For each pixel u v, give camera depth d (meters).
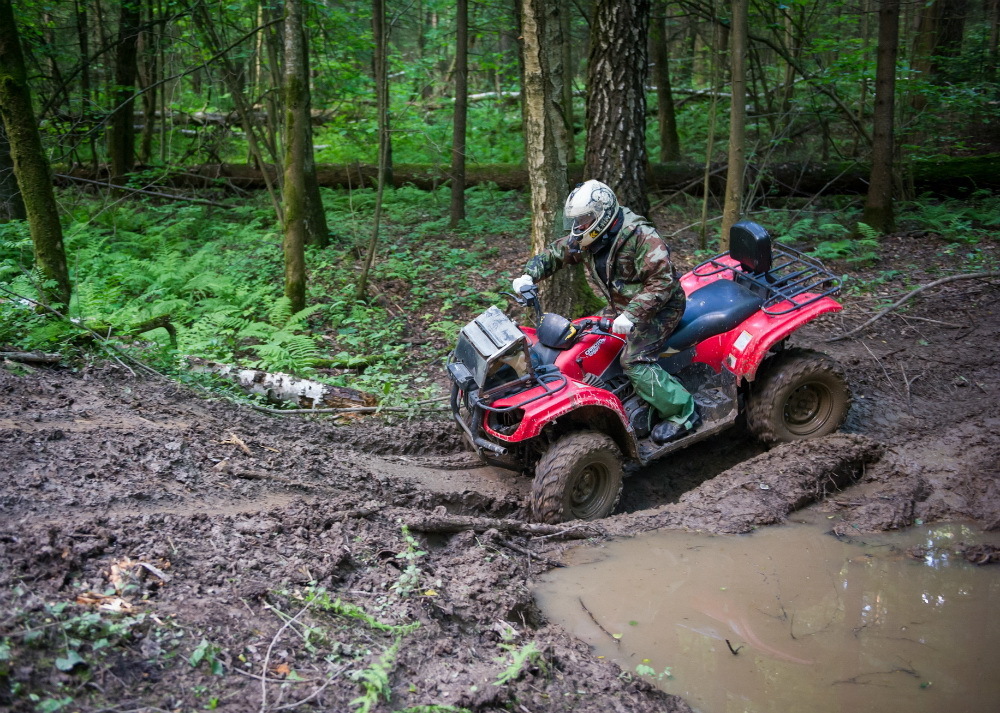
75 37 14.68
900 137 12.39
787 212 11.70
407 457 5.59
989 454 5.32
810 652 3.46
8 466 3.69
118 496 3.67
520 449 5.06
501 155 15.96
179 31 11.69
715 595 3.92
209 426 4.95
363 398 6.31
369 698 2.49
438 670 2.83
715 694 3.15
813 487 4.93
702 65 19.39
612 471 4.84
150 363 5.91
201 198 13.30
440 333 8.30
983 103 13.79
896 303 7.66
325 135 17.55
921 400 6.40
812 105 12.88
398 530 3.95
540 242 6.62
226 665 2.56
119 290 8.88
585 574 4.11
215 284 8.84
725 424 5.30
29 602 2.55
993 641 3.55
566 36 12.05
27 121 5.77
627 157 7.48
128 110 13.39
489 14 13.90
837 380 5.50
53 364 5.43
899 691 3.20
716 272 5.71
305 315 8.04
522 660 2.97
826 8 13.24
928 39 15.45
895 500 4.84
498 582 3.70
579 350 5.04
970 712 3.07
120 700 2.30
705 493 4.96
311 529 3.72
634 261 4.77
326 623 2.94
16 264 7.98
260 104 15.40
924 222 10.95
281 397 6.21
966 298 8.21
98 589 2.82
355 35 13.30
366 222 11.90
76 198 12.39
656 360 5.04
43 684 2.25
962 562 4.27
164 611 2.75
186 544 3.29
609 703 2.94
